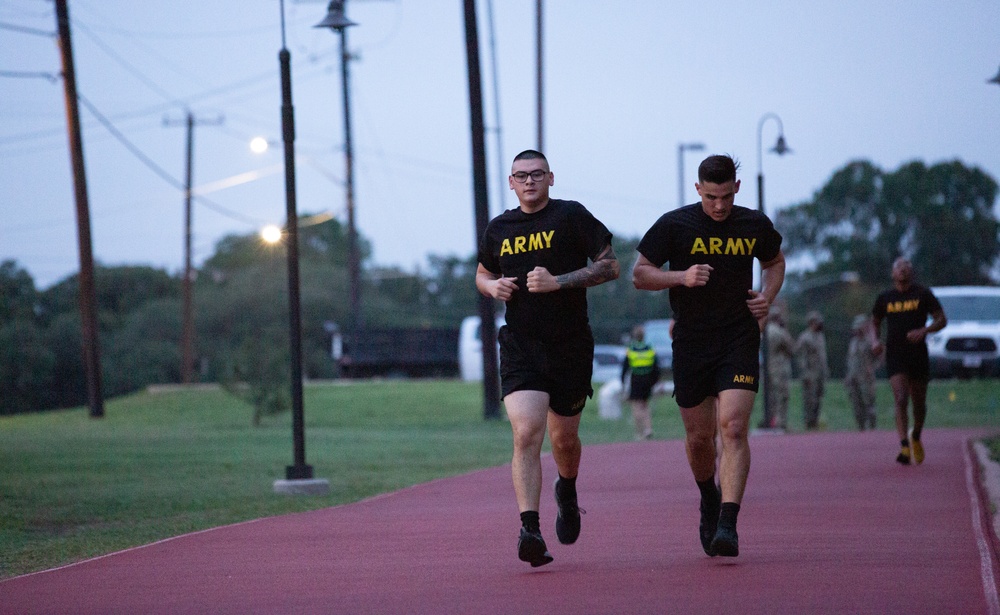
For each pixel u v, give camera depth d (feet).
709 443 50.90
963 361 233.35
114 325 599.57
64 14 236.43
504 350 49.83
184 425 214.28
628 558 51.85
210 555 58.49
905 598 40.52
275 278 653.30
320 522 72.13
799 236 635.25
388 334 398.01
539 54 241.76
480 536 62.08
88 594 47.70
